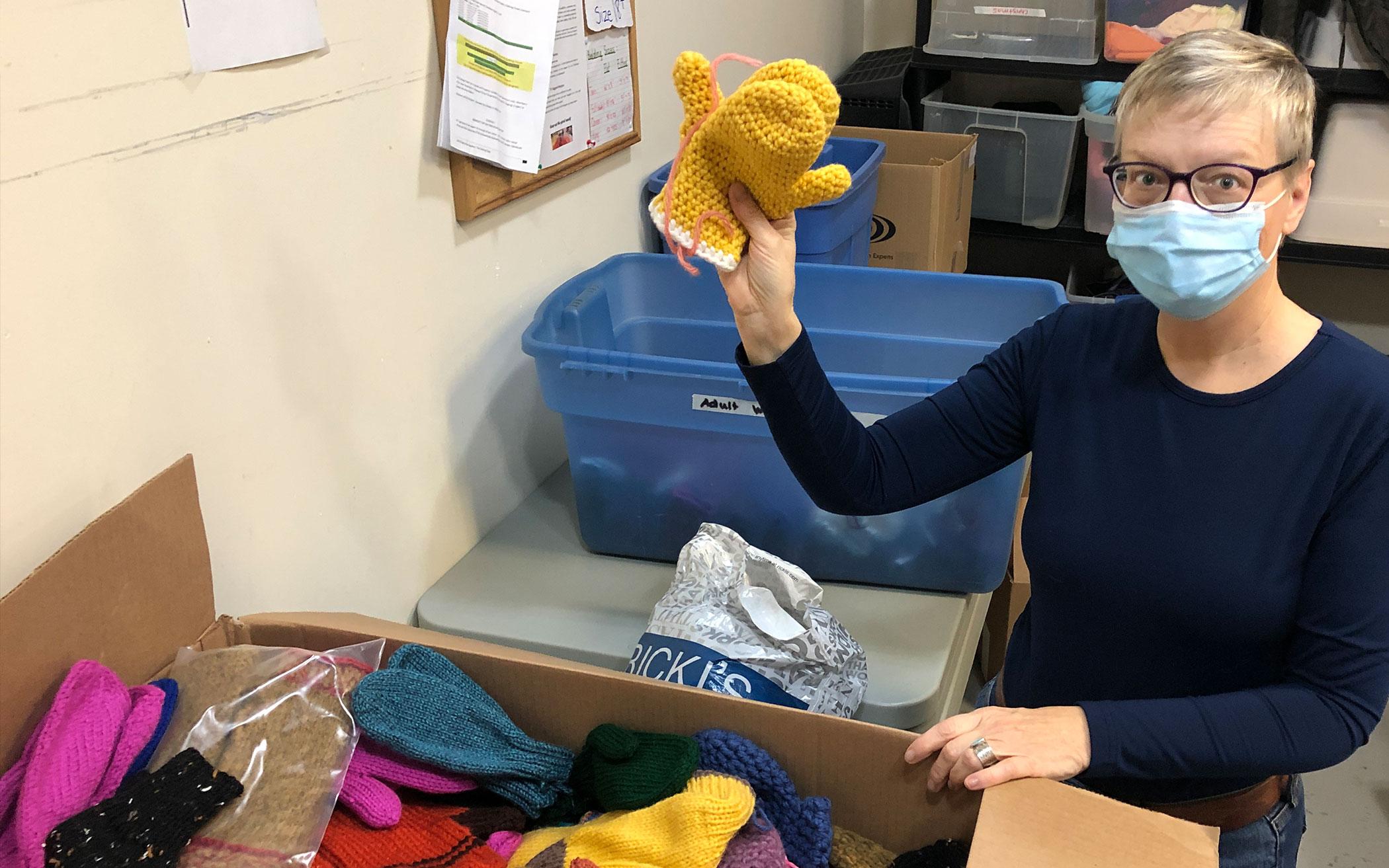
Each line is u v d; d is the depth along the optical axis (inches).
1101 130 105.3
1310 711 33.4
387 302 49.3
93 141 33.7
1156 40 102.0
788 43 101.2
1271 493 33.9
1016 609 76.2
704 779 34.8
